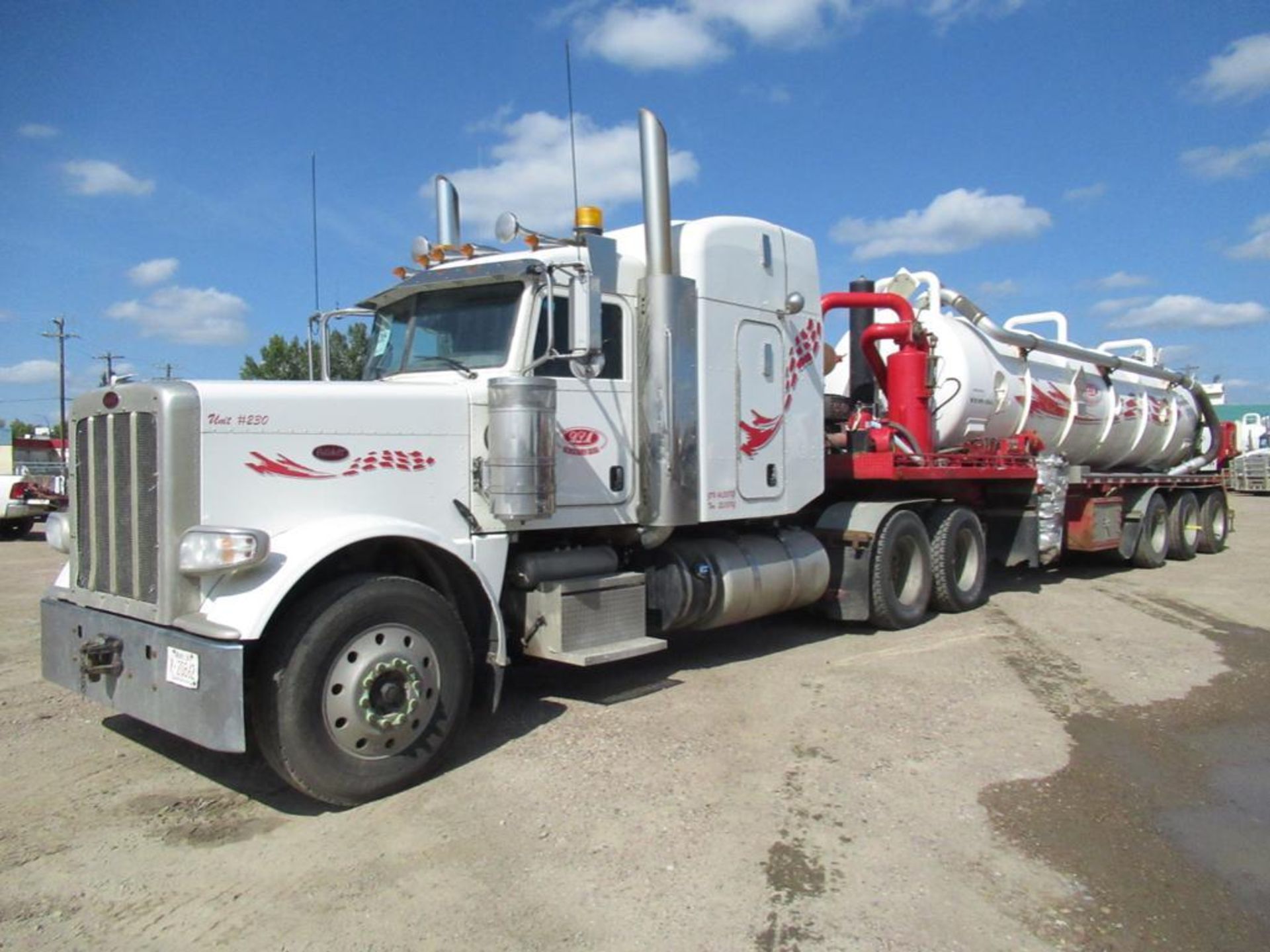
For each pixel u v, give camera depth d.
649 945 3.28
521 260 5.89
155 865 3.94
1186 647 8.01
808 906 3.54
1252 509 29.64
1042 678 6.89
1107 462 13.84
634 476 6.54
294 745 4.36
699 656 7.67
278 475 4.85
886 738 5.48
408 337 6.41
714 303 6.94
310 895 3.66
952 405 9.91
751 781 4.80
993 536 11.08
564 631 5.85
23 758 5.29
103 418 4.99
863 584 8.41
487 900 3.61
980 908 3.53
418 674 4.77
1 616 9.93
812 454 8.08
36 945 3.32
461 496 5.53
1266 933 3.36
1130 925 3.42
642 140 6.46
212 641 4.30
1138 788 4.74
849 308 9.73
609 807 4.48
